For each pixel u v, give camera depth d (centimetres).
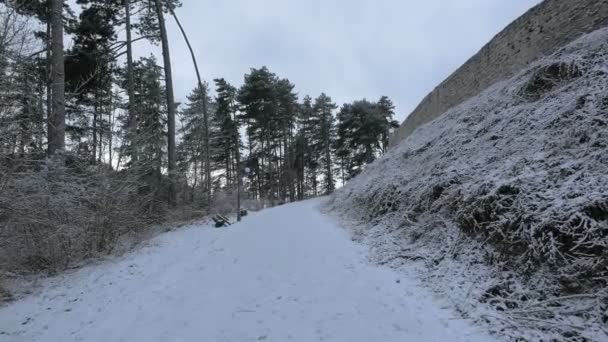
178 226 1079
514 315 272
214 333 300
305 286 406
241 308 353
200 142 2302
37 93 634
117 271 552
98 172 720
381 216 677
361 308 332
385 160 1101
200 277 478
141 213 904
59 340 319
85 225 668
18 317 388
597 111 372
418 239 490
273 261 532
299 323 309
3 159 535
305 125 3778
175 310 362
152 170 1158
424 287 366
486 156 499
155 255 658
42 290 489
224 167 3078
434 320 295
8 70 563
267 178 3491
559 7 695
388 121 3438
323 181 4262
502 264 329
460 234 415
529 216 319
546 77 549
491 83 906
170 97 1297
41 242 590
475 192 413
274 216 1197
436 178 541
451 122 809
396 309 324
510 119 534
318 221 951
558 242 282
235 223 1089
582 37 579
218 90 2831
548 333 244
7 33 555
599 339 222
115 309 385
